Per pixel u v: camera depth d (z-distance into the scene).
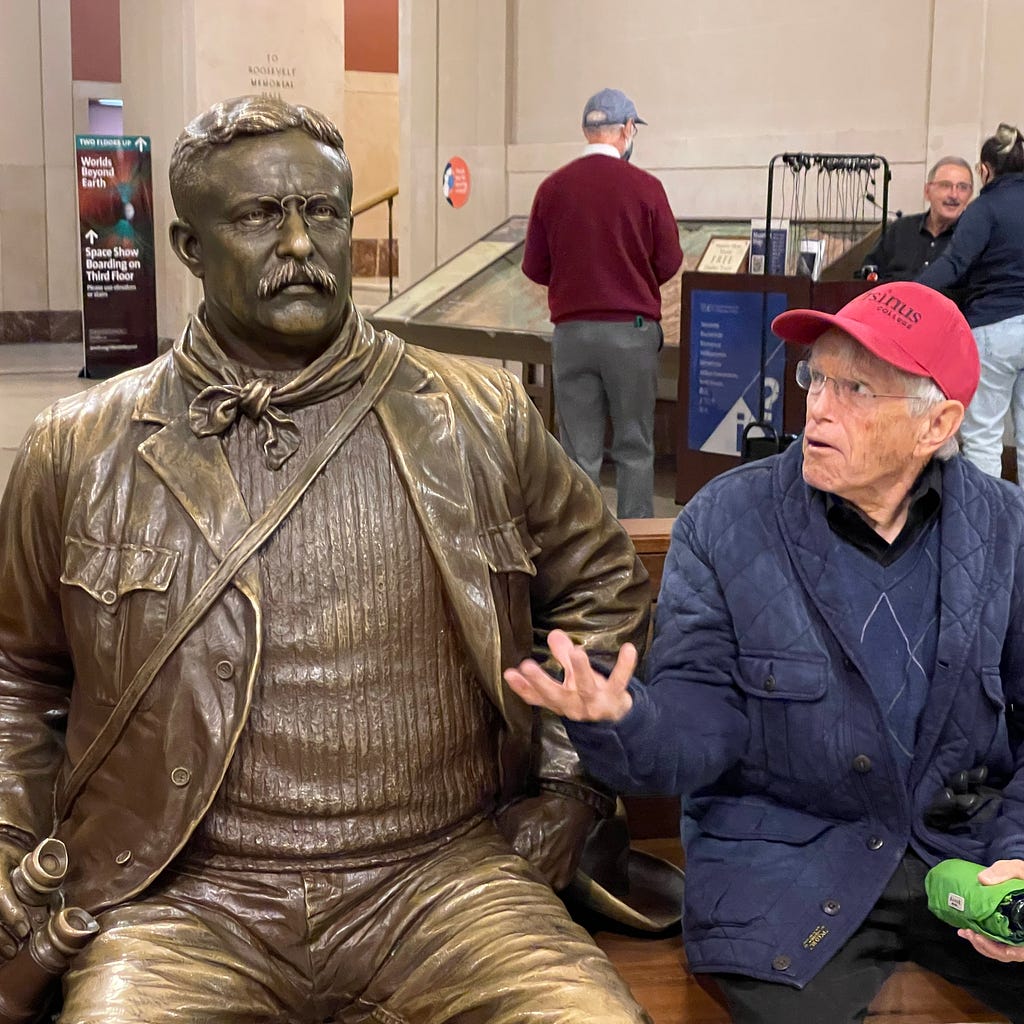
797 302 6.38
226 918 2.16
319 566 2.18
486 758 2.36
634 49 10.10
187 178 2.18
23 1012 2.08
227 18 12.59
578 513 2.52
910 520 2.38
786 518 2.39
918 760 2.35
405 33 12.08
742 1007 2.23
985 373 5.97
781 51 9.05
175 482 2.16
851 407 2.28
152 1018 1.95
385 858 2.23
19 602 2.31
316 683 2.17
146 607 2.13
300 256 2.12
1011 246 5.79
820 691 2.33
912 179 8.27
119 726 2.15
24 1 15.68
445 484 2.24
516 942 2.08
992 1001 2.34
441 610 2.25
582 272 5.99
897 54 8.35
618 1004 1.98
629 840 2.98
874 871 2.31
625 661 2.10
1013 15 7.72
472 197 11.59
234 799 2.17
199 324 2.26
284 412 2.22
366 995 2.18
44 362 13.59
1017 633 2.38
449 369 2.42
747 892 2.30
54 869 2.08
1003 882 2.15
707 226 8.91
